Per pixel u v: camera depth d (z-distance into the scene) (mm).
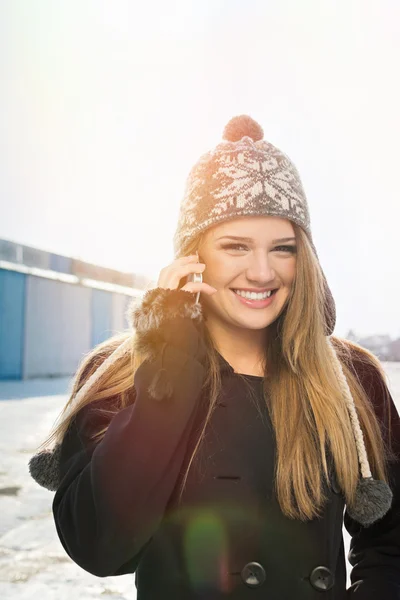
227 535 1395
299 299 1544
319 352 1534
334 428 1480
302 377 1518
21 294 22406
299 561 1405
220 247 1502
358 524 1608
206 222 1489
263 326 1519
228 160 1507
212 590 1374
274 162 1517
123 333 1723
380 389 1647
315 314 1540
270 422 1502
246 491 1424
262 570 1365
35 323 23078
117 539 1296
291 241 1523
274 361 1565
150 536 1349
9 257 21672
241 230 1474
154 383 1298
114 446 1301
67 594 3217
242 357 1611
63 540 1397
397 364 27438
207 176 1520
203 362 1507
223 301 1523
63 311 24719
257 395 1527
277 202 1475
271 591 1380
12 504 4848
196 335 1393
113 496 1277
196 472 1433
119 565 1366
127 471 1280
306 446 1464
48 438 1604
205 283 1521
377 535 1565
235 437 1469
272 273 1487
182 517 1410
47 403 12633
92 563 1352
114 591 3262
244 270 1493
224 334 1601
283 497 1414
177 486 1427
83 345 25984
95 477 1296
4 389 16828
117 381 1546
